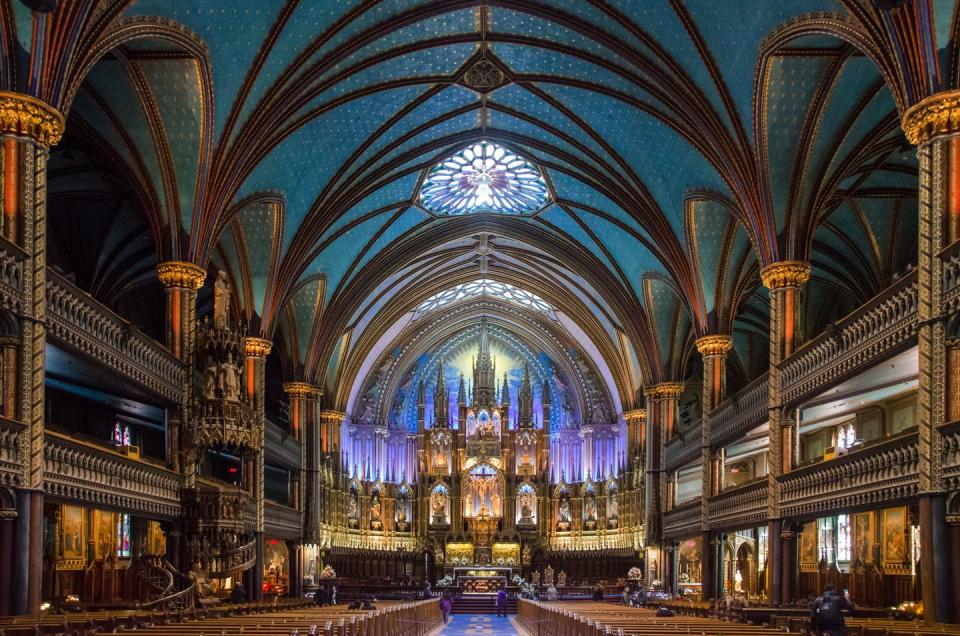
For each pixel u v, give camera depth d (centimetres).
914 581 2708
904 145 2630
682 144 2806
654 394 4022
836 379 2047
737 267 3172
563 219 3928
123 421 3238
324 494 4509
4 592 1515
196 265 2453
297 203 3094
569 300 4728
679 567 4362
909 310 1712
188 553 2331
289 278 3212
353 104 2877
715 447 3167
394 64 2773
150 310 3853
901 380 2388
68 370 2175
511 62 2914
